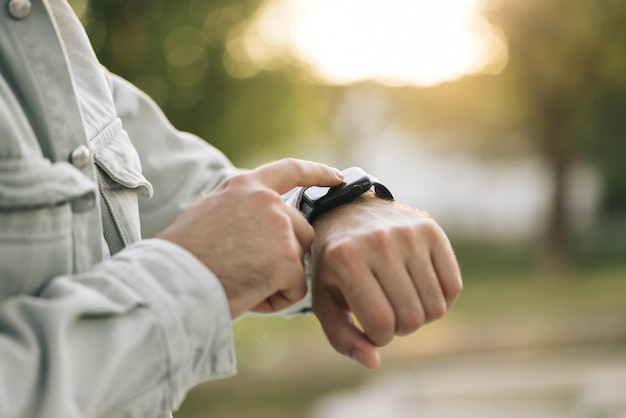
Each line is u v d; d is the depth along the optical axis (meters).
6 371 0.71
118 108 1.26
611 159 22.16
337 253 0.92
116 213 1.02
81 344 0.77
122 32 6.07
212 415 8.19
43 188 0.83
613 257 22.31
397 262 0.93
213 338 0.84
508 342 11.00
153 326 0.80
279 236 0.89
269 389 9.46
